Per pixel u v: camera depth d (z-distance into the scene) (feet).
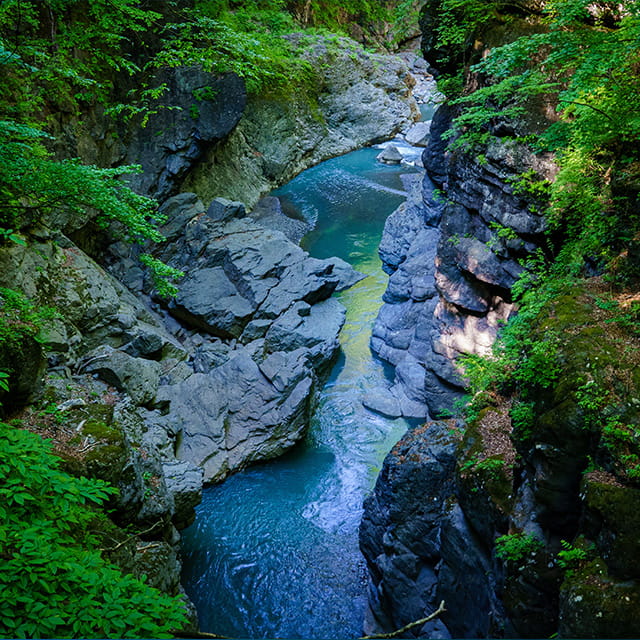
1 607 15.83
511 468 29.81
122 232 65.92
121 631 16.33
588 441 24.25
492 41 44.47
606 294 30.71
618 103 30.94
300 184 101.71
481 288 47.73
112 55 68.23
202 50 69.82
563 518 25.45
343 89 118.11
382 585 37.29
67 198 40.75
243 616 41.83
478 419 33.86
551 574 25.23
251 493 52.11
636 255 30.66
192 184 80.12
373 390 62.34
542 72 39.70
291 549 46.65
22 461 20.20
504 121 40.91
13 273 47.09
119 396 50.16
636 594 21.16
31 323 33.81
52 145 59.41
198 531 48.47
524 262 42.50
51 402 34.06
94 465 29.86
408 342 65.05
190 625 30.73
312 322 67.77
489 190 43.11
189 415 55.16
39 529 18.72
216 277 67.00
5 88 51.31
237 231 72.33
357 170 108.17
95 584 17.20
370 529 39.40
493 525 29.25
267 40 104.83
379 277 81.51
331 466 54.80
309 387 57.11
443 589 33.12
